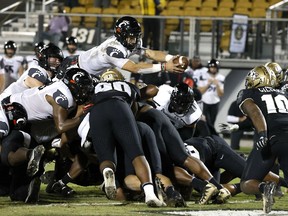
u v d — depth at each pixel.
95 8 51.16
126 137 18.11
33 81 22.33
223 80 40.88
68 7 51.62
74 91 18.98
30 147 20.38
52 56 22.41
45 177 21.44
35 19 52.00
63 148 20.25
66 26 45.41
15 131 19.56
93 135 18.33
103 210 17.50
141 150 18.17
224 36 45.34
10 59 39.78
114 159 18.30
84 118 19.00
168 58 21.09
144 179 17.89
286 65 45.09
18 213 16.83
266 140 16.98
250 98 17.78
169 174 19.30
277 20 44.88
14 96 20.27
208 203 18.94
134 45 20.44
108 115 18.28
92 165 21.25
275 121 17.44
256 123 17.23
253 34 45.28
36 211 17.23
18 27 50.44
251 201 20.36
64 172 21.41
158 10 44.59
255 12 51.28
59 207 18.17
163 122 19.48
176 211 17.25
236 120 39.34
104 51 20.31
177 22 45.47
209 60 43.69
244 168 18.72
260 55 45.31
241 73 45.19
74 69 19.23
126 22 20.22
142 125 19.16
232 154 20.73
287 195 21.95
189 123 20.92
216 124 45.19
